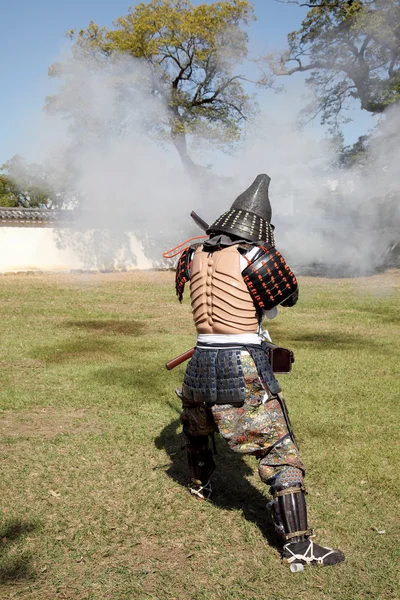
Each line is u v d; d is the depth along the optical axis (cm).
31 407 507
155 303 1302
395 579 261
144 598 245
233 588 253
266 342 308
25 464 381
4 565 268
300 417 480
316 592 252
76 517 313
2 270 2367
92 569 266
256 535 298
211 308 296
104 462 387
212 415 306
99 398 531
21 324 977
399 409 506
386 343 819
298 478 279
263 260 290
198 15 2178
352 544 290
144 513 318
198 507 327
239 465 386
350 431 450
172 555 279
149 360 696
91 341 823
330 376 620
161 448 412
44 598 245
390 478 364
